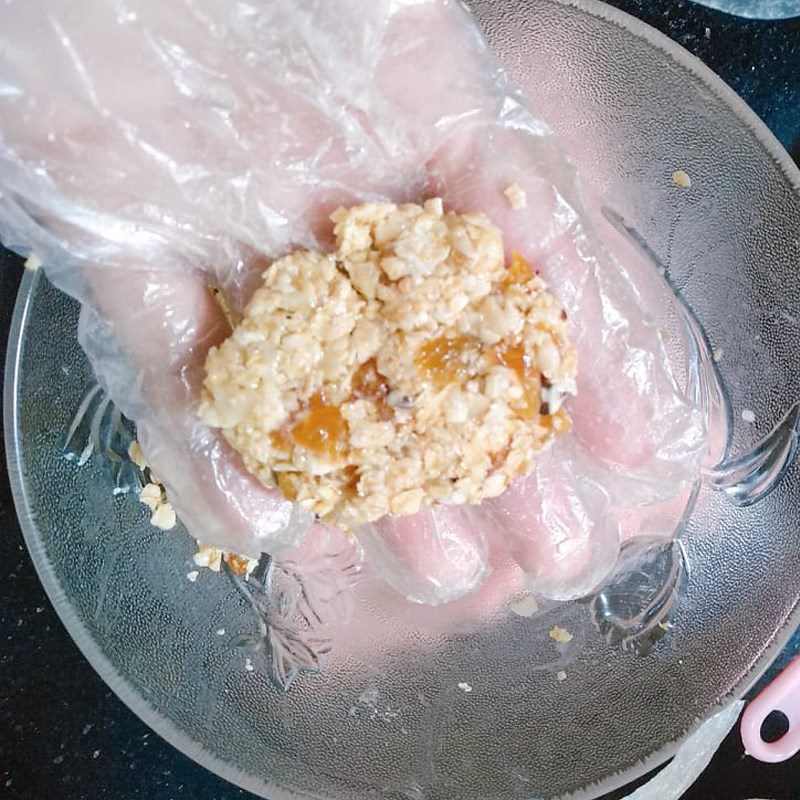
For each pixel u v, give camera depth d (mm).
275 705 286
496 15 275
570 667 286
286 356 241
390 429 242
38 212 254
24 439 278
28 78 248
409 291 241
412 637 289
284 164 257
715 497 281
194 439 260
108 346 261
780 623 274
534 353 245
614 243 277
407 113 260
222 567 286
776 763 292
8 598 293
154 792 296
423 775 284
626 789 289
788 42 290
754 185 273
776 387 276
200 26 252
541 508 268
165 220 255
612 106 276
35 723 295
